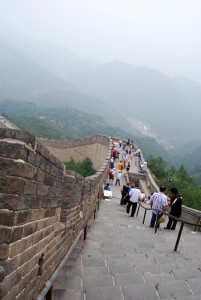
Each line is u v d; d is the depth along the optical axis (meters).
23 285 3.51
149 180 28.52
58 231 5.23
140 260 6.89
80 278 5.47
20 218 3.14
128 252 7.61
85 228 8.40
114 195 21.86
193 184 40.97
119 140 46.31
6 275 2.95
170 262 6.96
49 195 4.27
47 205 4.24
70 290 4.99
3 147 2.97
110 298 4.82
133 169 32.91
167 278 5.73
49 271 4.82
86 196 9.11
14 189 2.96
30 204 3.43
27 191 3.25
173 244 8.84
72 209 6.54
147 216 15.67
